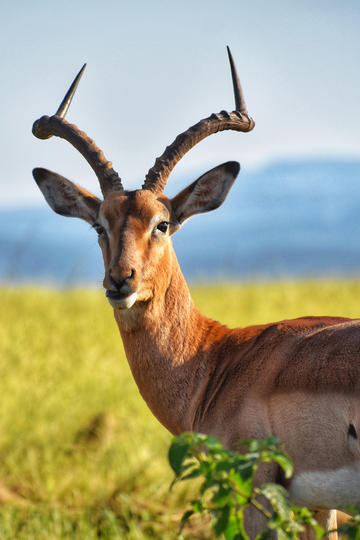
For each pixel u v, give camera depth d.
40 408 26.12
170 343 16.11
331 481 13.35
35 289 47.56
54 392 27.64
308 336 14.36
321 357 13.61
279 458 9.62
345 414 12.95
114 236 15.70
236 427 14.46
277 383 14.02
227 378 15.20
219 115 17.95
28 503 20.47
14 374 29.55
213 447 9.79
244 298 43.97
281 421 13.82
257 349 15.09
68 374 29.77
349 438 12.95
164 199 16.89
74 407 26.47
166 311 16.19
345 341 13.51
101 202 17.06
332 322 15.18
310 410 13.40
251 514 13.82
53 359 31.44
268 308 41.41
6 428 24.62
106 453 22.92
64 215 17.75
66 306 42.69
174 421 16.14
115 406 27.14
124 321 16.25
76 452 23.50
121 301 15.18
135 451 22.81
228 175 17.34
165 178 17.06
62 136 18.19
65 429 24.73
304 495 13.88
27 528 18.86
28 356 31.56
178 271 16.53
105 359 32.12
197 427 15.59
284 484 13.98
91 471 21.92
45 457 22.89
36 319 38.19
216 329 16.50
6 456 23.27
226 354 15.85
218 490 9.93
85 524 18.73
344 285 46.53
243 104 18.84
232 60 19.06
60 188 17.66
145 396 16.42
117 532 18.38
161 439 23.88
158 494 20.56
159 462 22.16
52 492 20.94
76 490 20.88
